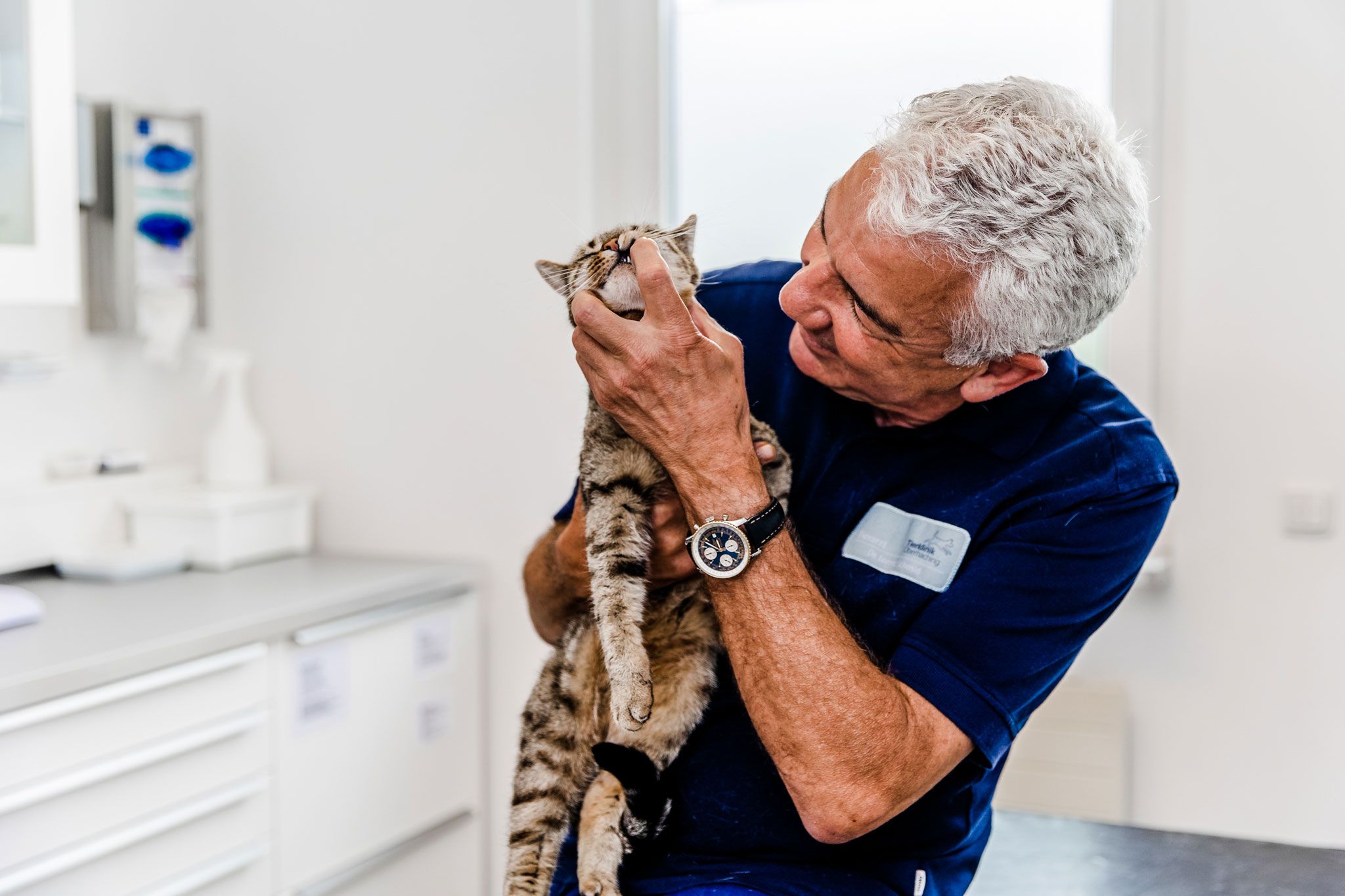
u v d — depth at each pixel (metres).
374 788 1.97
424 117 2.24
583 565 1.16
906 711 0.95
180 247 2.26
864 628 1.08
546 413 2.20
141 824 1.55
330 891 1.87
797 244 2.13
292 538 2.29
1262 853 1.35
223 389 2.38
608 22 2.16
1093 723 1.95
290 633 1.78
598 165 2.19
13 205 1.72
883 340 0.96
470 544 2.28
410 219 2.27
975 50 1.99
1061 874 1.30
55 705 1.43
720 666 1.12
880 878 1.08
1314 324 1.85
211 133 2.40
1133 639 1.97
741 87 2.13
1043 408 1.08
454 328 2.25
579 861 1.07
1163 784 1.98
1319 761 1.89
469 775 2.20
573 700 1.16
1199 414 1.92
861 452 1.12
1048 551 1.02
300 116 2.33
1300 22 1.82
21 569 1.99
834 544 1.12
